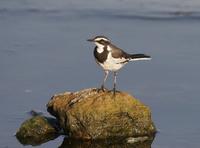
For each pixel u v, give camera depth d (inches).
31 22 1154.7
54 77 860.6
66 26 1130.0
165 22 1159.6
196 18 1184.8
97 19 1179.3
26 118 714.8
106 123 652.7
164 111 743.7
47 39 1048.2
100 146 649.0
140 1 1310.3
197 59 941.2
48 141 661.9
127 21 1166.3
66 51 982.4
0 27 1119.0
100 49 625.9
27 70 888.9
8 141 657.6
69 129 662.5
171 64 919.0
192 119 719.1
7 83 834.2
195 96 790.5
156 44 1019.3
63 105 674.8
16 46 1008.2
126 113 658.8
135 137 663.1
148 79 857.5
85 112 650.8
